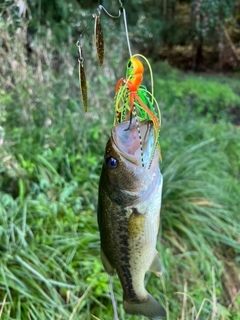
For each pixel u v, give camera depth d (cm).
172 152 108
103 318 64
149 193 33
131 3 166
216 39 232
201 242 83
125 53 134
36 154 85
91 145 98
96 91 103
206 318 72
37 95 88
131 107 29
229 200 99
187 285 77
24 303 60
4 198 72
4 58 82
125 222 34
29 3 106
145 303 41
